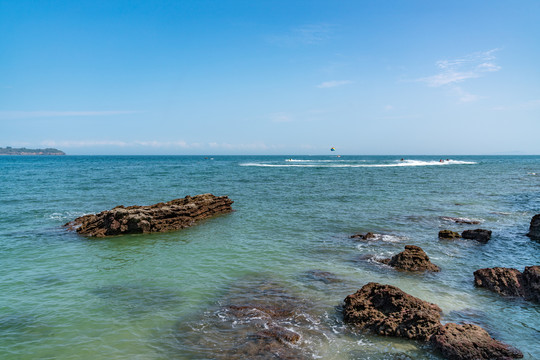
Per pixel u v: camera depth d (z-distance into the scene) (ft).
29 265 53.42
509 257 58.13
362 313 34.99
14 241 68.69
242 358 28.58
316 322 34.94
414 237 71.31
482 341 29.58
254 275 48.60
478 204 116.78
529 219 91.50
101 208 108.58
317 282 45.85
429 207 110.32
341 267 52.13
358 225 83.25
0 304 39.17
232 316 36.09
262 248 63.16
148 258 57.16
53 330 33.45
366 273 49.49
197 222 88.58
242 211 104.42
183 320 35.32
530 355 29.14
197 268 51.85
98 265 53.47
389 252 60.39
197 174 268.21
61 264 54.03
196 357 28.81
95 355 29.25
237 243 67.05
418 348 30.40
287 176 248.93
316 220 89.66
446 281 46.62
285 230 78.43
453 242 67.36
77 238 71.67
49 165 442.91
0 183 182.50
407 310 34.63
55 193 142.82
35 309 37.96
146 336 32.35
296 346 30.40
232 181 205.98
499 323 34.94
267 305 38.73
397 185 181.98
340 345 30.78
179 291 42.91
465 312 37.22
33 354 29.43
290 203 119.44
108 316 36.35
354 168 363.15
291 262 54.70
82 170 319.47
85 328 33.86
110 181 199.82
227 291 42.86
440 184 187.42
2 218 92.02
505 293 42.04
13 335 32.48
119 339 31.81
